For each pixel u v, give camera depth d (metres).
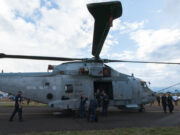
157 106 18.86
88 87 10.52
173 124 7.66
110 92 11.01
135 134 5.58
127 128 6.58
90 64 10.62
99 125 7.41
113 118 9.49
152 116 10.32
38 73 10.80
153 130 6.18
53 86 10.35
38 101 10.30
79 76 10.59
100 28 5.55
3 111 12.74
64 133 5.75
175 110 14.05
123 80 11.36
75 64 10.84
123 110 13.95
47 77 10.55
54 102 9.86
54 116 10.28
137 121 8.48
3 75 10.66
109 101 10.78
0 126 7.20
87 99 10.03
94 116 8.29
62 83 10.32
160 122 8.16
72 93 10.25
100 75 10.49
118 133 5.72
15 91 10.34
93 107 8.35
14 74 10.76
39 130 6.40
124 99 11.06
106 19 4.96
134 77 12.22
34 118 9.50
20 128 6.78
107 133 5.73
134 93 11.54
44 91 10.31
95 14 4.73
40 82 10.45
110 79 11.02
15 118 9.41
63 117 9.88
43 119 9.14
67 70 10.68
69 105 9.82
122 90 11.09
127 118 9.51
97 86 11.59
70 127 6.98
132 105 11.23
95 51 8.55
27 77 10.59
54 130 6.40
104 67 10.79
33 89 10.34
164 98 12.17
